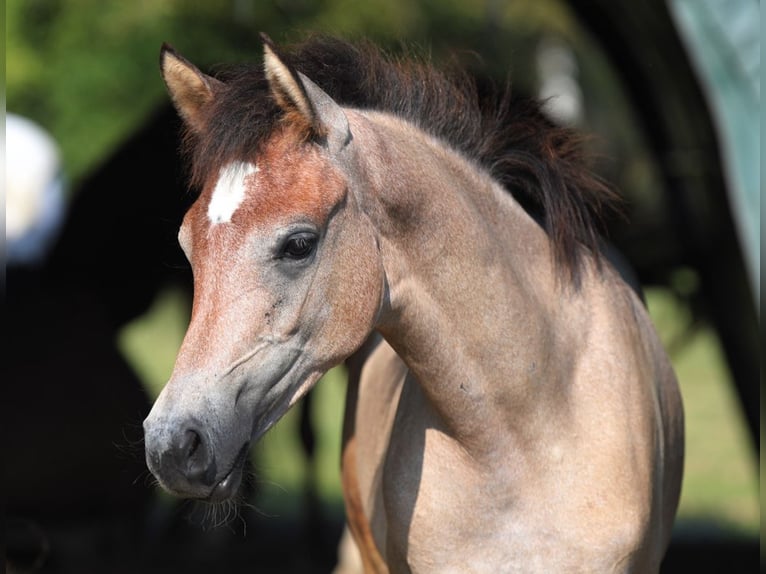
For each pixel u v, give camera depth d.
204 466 4.81
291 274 5.01
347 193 5.15
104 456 12.24
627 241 12.87
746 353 10.73
